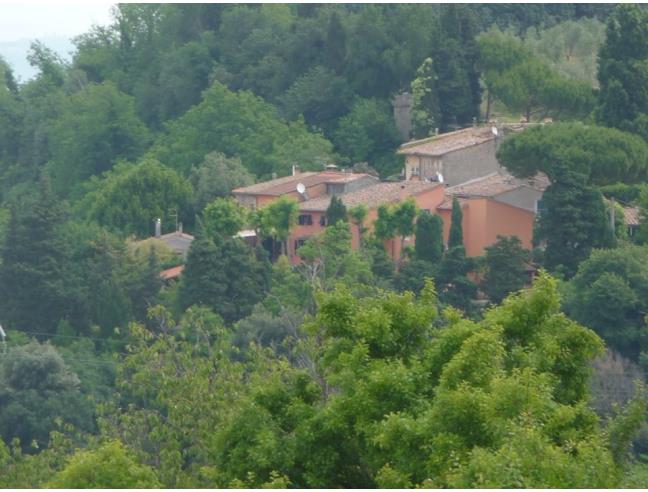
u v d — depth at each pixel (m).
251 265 167.88
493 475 44.16
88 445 86.56
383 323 59.72
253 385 65.44
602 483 46.78
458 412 50.22
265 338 141.12
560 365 58.50
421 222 187.12
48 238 184.38
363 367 58.16
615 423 57.75
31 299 180.38
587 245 176.12
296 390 62.69
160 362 91.81
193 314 127.56
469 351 53.22
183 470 83.75
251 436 59.38
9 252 183.50
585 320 150.12
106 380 146.00
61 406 132.75
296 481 57.06
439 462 49.47
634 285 154.12
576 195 176.75
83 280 182.38
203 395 85.06
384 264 176.75
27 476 81.88
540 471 45.28
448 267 172.75
